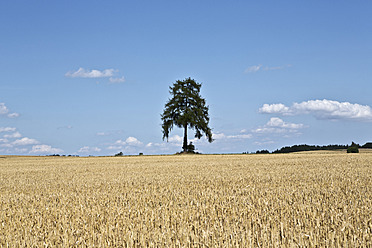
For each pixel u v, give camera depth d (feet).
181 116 183.42
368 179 51.83
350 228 21.94
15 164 122.31
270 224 24.04
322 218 24.81
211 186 47.21
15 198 40.93
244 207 30.17
